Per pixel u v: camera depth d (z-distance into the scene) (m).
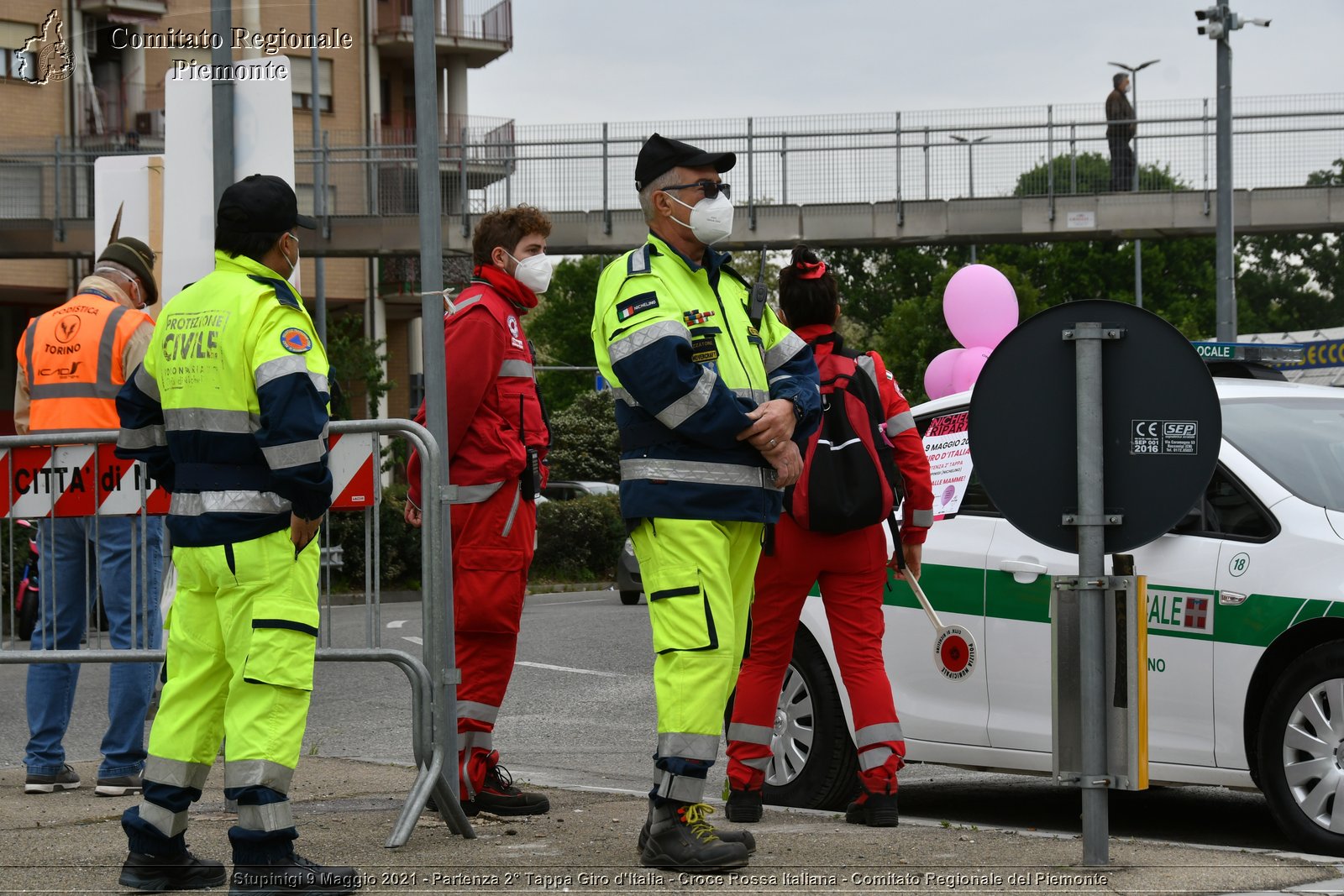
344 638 6.77
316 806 6.15
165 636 6.53
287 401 4.25
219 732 4.64
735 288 5.00
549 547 31.34
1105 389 4.54
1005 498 4.61
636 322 4.66
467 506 5.82
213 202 6.76
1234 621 5.80
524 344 6.06
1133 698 4.54
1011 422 4.60
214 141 6.73
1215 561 5.90
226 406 4.35
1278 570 5.73
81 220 29.72
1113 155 25.19
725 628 4.70
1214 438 4.42
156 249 7.73
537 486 5.98
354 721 9.91
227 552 4.35
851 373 5.88
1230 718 5.80
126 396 4.62
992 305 14.66
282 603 4.38
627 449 4.83
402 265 40.59
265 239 4.49
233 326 4.35
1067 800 7.32
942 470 6.88
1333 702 5.50
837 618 5.94
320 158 27.38
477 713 5.88
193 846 5.30
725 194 4.82
